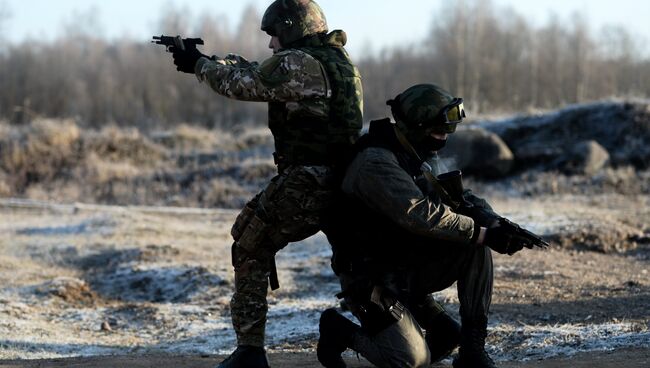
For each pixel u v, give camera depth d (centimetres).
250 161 3055
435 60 7050
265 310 673
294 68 624
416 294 670
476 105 3694
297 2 651
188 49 664
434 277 659
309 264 1628
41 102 7600
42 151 3136
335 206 654
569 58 6475
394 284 646
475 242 625
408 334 641
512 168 2739
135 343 1194
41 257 1828
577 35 6506
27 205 2702
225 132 3769
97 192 2889
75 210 2589
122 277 1639
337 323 671
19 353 1059
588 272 1508
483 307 654
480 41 6650
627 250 1731
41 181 3039
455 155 2692
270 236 660
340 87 638
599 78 6331
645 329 919
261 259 669
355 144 643
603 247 1731
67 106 7506
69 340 1198
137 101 7388
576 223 1861
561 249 1725
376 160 626
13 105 7456
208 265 1631
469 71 6450
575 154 2705
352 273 652
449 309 1194
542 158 2747
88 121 7050
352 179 634
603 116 2891
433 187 644
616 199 2400
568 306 1216
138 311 1376
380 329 642
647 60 6506
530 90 6322
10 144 3206
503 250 623
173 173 3012
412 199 616
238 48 9275
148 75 7775
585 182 2586
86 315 1377
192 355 977
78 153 3156
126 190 2873
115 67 8381
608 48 6556
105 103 7388
